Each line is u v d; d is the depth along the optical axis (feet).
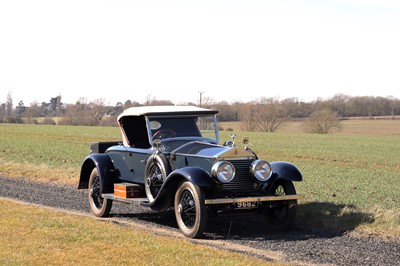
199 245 30.50
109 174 41.11
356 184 64.08
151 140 37.86
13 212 38.93
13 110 500.74
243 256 27.73
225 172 33.40
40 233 31.65
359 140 198.18
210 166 34.17
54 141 153.99
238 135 226.17
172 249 28.43
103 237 30.91
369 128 319.47
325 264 27.50
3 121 383.24
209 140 38.99
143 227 36.73
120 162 40.83
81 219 36.88
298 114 395.55
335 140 195.62
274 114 286.05
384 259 28.63
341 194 53.98
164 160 36.27
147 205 36.29
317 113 277.03
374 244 32.04
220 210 34.47
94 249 28.12
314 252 29.94
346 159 110.73
